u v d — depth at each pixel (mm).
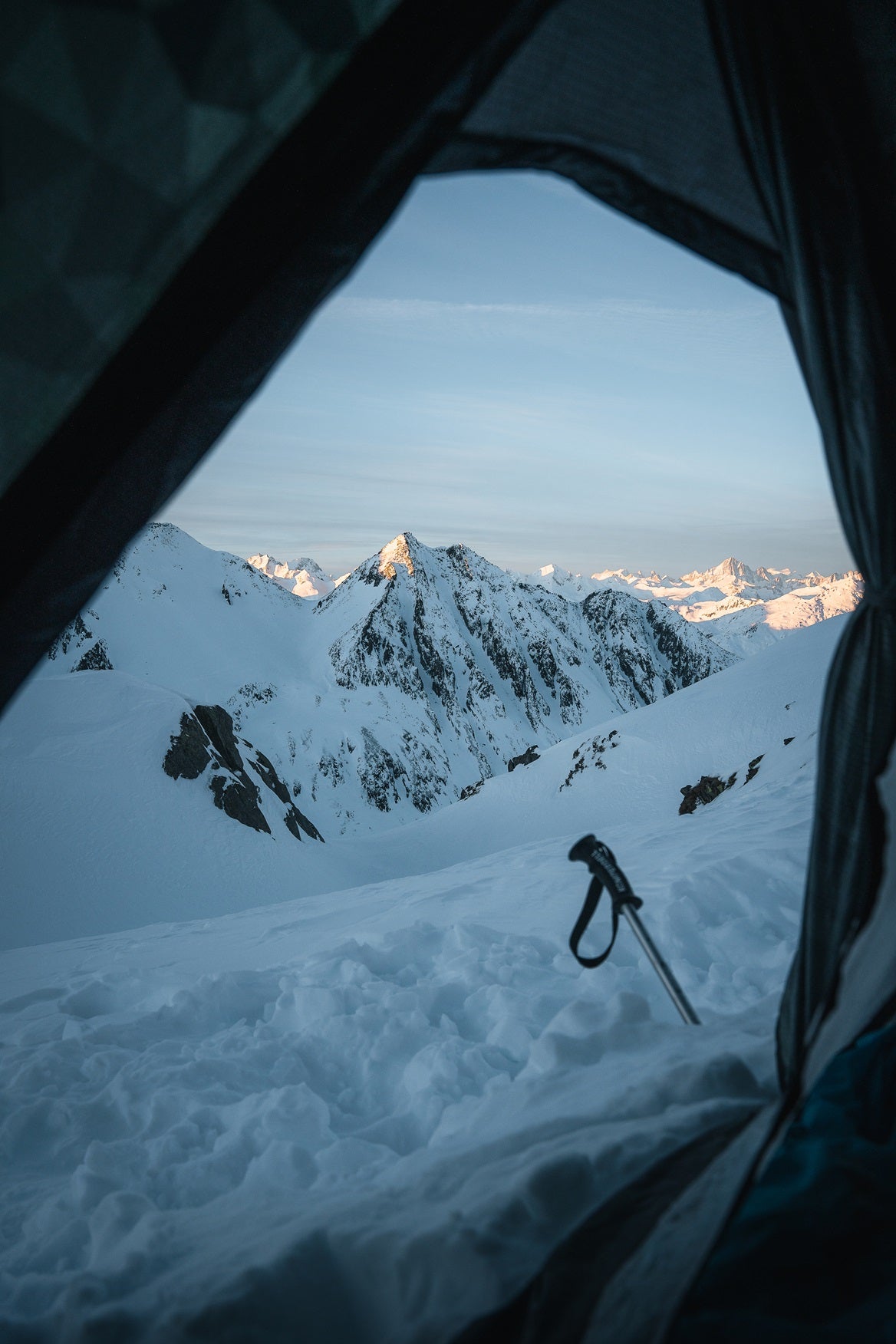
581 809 44062
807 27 1574
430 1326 1593
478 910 7262
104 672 43844
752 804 12922
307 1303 1721
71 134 961
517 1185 1896
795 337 1970
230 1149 3062
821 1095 2080
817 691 41344
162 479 1287
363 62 1149
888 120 1608
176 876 31797
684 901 5570
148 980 6254
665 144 1712
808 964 2195
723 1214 1610
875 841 2016
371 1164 2824
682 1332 1344
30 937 26453
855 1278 1477
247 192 1177
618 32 1502
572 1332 1449
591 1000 4355
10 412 1047
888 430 1761
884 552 1910
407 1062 3914
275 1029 4637
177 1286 1843
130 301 1052
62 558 1233
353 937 7395
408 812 178000
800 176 1629
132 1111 3529
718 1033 3014
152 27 968
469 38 1210
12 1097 3814
